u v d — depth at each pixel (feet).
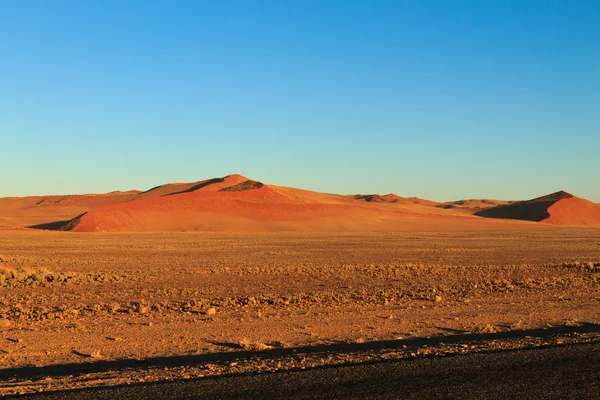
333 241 262.88
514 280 106.63
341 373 31.63
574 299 78.38
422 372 31.78
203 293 85.25
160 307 69.26
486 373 31.58
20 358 41.32
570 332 51.11
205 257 168.66
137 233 336.90
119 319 60.23
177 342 47.09
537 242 264.31
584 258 173.47
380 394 27.50
